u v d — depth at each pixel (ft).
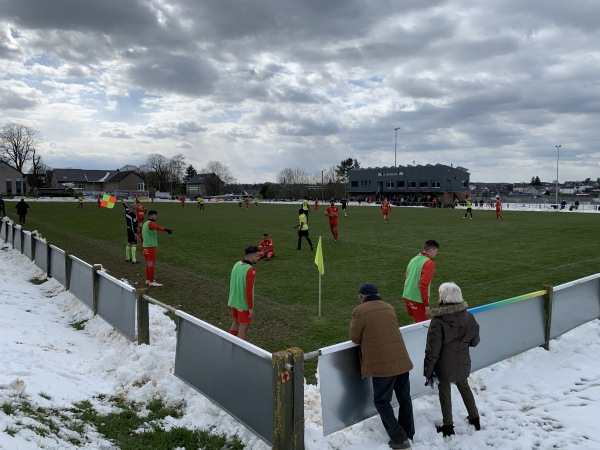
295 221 106.83
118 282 25.08
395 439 14.19
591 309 26.78
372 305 14.69
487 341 20.08
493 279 39.75
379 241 66.33
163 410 17.16
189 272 43.86
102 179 377.09
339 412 14.58
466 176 287.69
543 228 87.30
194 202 261.85
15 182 287.07
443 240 67.56
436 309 15.16
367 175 303.68
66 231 80.02
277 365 13.17
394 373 14.12
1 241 65.26
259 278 40.70
